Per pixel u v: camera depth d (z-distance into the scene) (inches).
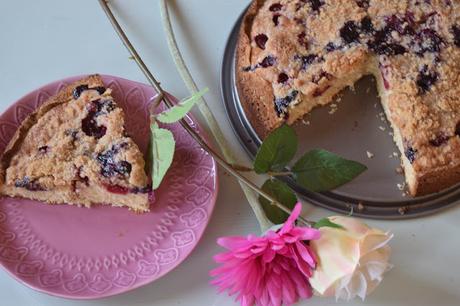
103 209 25.2
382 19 26.9
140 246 24.5
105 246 24.5
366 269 21.3
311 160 23.8
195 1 29.4
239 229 25.6
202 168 25.6
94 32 28.6
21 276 23.6
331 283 20.9
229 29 29.0
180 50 28.4
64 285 23.6
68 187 24.6
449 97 25.6
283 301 21.7
